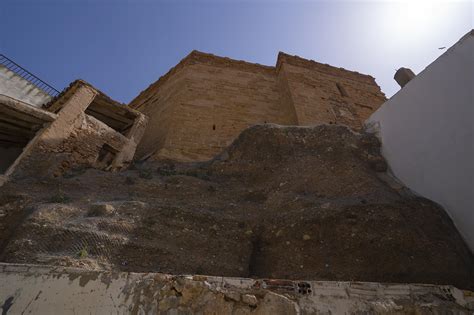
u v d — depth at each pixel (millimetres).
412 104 7496
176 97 13781
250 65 16609
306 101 14062
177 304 2822
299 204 6172
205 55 15930
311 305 3070
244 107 14125
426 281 4227
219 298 2895
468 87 5738
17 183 6348
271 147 8852
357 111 15273
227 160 9023
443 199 5992
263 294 3023
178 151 10984
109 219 5000
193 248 5059
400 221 5109
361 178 7016
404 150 7543
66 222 4734
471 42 5828
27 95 11609
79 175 7383
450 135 6043
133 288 2879
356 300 3262
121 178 7402
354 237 4941
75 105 9125
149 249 4648
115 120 12031
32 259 3777
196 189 7332
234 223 5840
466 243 5266
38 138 7801
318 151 8547
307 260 4793
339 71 17406
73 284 2789
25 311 2566
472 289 4223
